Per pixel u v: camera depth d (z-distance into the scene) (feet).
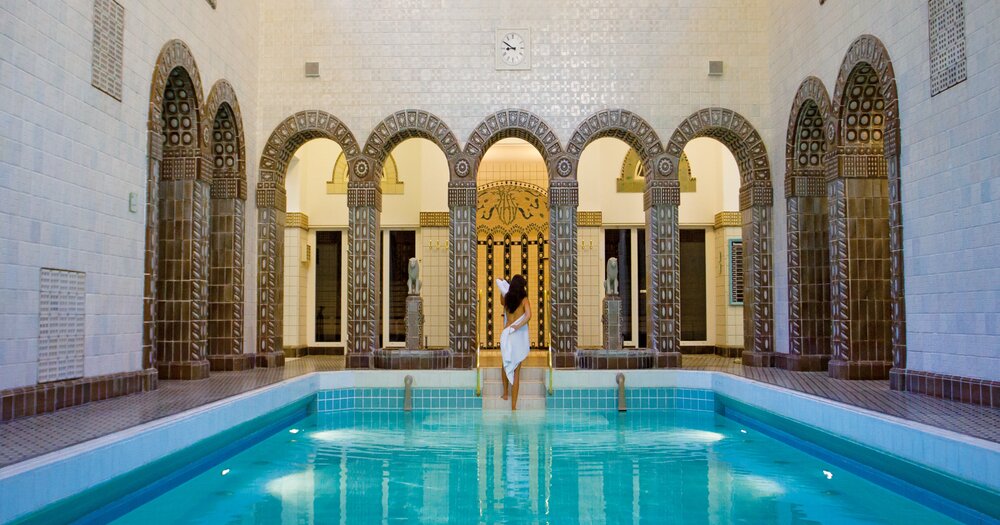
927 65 24.73
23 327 19.97
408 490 18.39
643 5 38.68
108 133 24.17
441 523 15.43
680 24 38.68
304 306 47.37
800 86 34.60
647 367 36.70
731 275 45.83
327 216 47.96
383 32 38.65
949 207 23.63
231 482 19.31
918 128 25.32
